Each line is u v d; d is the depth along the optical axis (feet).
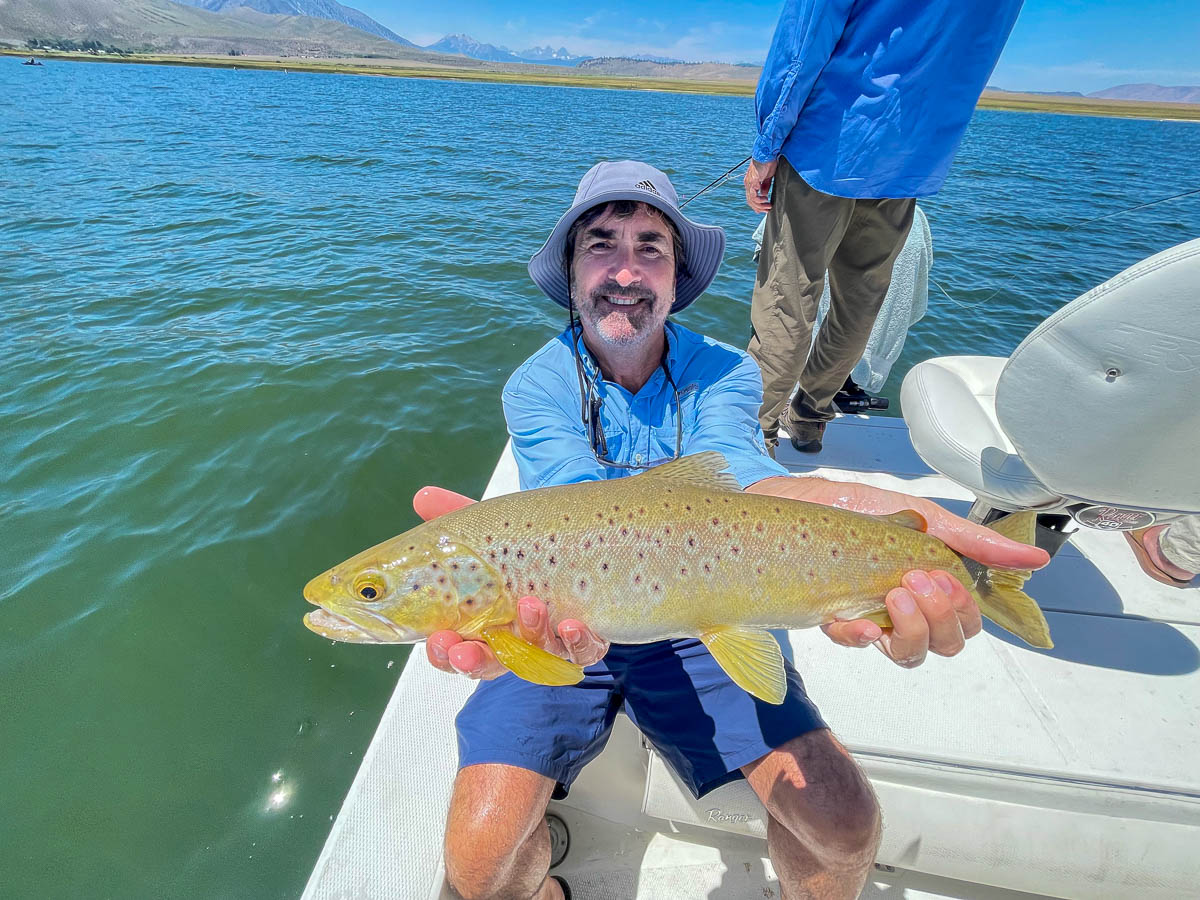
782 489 2.80
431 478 6.71
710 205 18.76
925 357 9.07
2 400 7.85
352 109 53.83
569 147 32.12
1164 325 2.23
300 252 14.01
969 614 2.29
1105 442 2.54
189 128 36.37
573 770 2.64
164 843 3.71
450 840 2.41
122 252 13.82
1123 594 3.54
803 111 3.84
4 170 22.15
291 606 5.18
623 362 3.25
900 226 4.03
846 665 3.17
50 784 3.97
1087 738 2.80
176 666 4.66
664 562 2.35
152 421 7.43
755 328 4.53
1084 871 2.53
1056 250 14.58
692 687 2.68
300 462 6.78
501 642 2.27
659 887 2.85
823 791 2.36
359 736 4.25
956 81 3.51
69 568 5.45
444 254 14.01
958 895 2.79
